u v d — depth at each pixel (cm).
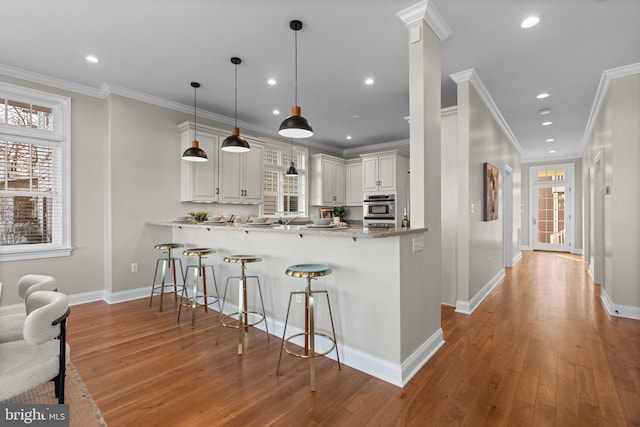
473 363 232
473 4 231
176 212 441
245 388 199
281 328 280
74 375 214
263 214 586
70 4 231
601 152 416
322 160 659
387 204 580
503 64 326
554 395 191
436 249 263
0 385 126
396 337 208
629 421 167
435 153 261
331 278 243
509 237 632
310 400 186
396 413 175
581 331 292
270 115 494
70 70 337
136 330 294
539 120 525
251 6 233
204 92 399
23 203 340
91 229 383
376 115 491
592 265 521
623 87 335
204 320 323
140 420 168
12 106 334
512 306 373
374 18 247
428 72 246
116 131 383
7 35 272
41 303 158
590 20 250
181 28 262
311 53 303
